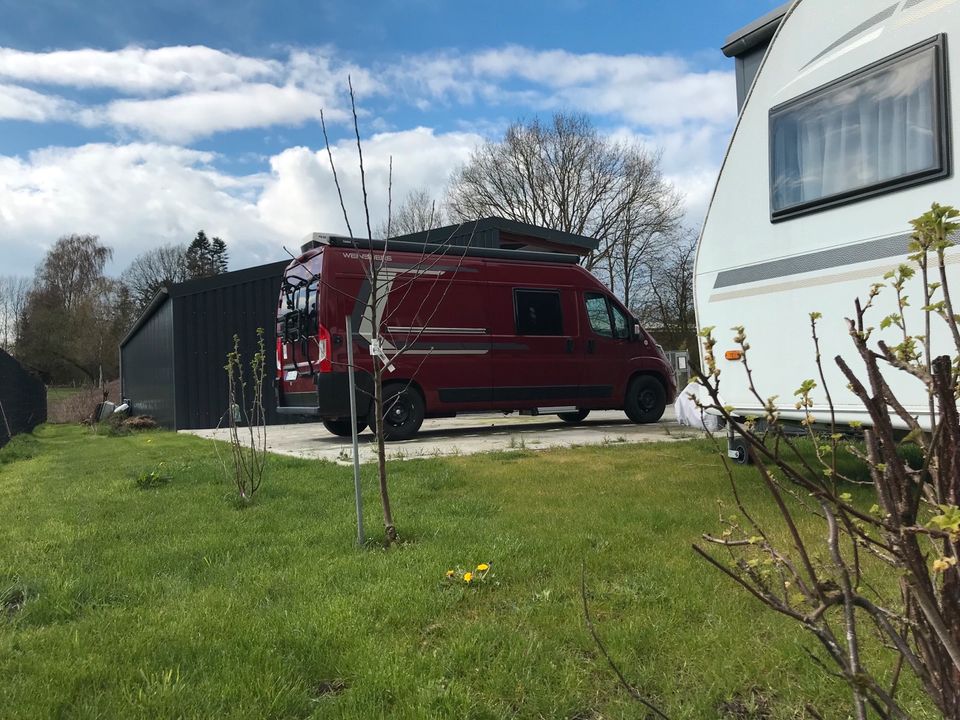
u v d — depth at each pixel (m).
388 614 2.87
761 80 5.17
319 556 3.75
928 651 1.38
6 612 3.04
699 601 2.89
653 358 11.09
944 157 3.95
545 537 3.88
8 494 6.34
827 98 4.64
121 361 25.19
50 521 4.82
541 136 34.12
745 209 5.27
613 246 33.47
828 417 4.59
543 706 2.18
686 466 6.21
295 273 9.52
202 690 2.28
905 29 4.20
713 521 4.13
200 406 14.66
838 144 4.55
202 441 10.86
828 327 4.61
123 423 16.02
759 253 5.13
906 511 1.33
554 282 10.27
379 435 4.04
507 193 34.28
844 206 4.50
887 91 4.27
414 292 9.16
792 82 4.91
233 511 4.96
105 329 45.44
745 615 2.75
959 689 1.34
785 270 4.92
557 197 33.84
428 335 9.23
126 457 8.88
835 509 1.47
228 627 2.78
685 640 2.57
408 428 9.16
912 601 1.42
